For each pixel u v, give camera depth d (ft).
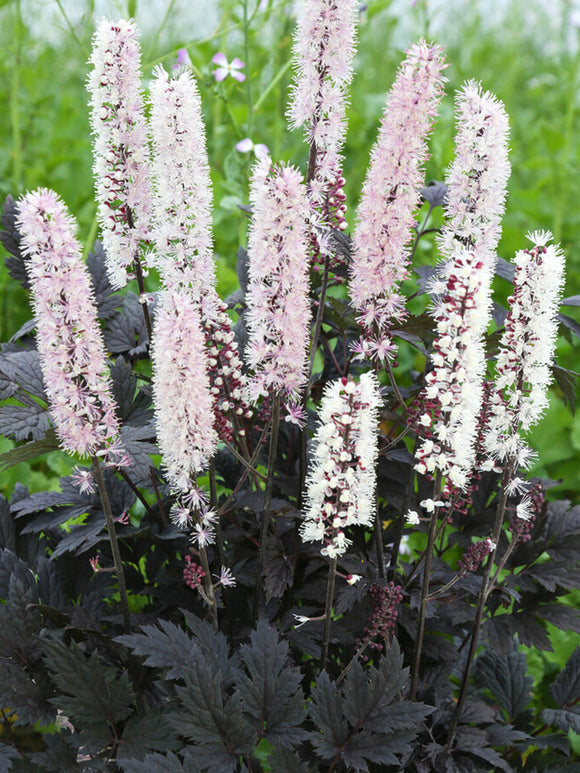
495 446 2.70
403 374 5.58
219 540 2.97
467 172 2.82
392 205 2.68
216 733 2.59
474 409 2.54
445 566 3.29
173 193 2.81
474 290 2.44
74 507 3.11
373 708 2.68
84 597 3.22
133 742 2.71
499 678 3.42
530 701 3.52
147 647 2.65
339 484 2.52
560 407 4.96
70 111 7.50
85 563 3.27
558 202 6.40
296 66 2.82
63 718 3.15
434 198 3.45
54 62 8.46
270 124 7.42
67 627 2.84
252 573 3.16
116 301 3.47
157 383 2.52
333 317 3.12
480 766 3.09
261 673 2.69
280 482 3.33
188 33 7.42
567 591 3.20
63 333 2.50
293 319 2.60
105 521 3.02
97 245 3.54
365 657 3.13
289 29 4.89
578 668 3.31
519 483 2.81
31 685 2.81
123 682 2.72
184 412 2.52
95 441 2.60
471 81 2.77
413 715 2.66
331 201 2.89
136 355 3.40
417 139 2.63
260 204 2.52
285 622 3.06
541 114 8.83
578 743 3.52
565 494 4.96
